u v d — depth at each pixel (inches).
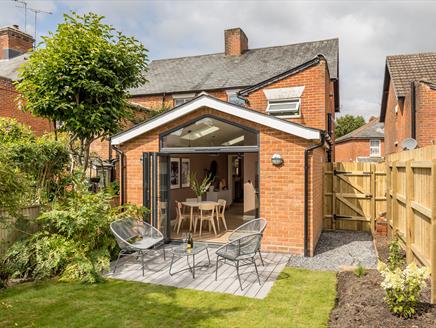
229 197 614.9
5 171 204.4
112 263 281.1
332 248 331.6
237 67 679.7
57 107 337.7
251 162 476.4
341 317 168.6
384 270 174.4
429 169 199.0
